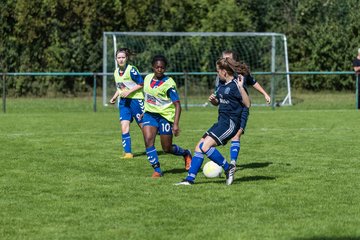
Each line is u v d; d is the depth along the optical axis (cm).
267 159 2317
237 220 1434
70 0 5953
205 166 1945
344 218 1451
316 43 6138
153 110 1975
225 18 6175
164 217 1460
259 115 4178
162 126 1991
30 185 1828
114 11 6088
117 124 3622
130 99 2389
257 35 5550
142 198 1652
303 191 1741
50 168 2122
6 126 3484
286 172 2047
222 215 1477
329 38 6125
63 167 2144
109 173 2036
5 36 6028
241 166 2169
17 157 2355
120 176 1980
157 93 1958
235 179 1923
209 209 1533
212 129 1800
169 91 1942
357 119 3878
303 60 6169
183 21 6191
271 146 2669
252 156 2391
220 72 1789
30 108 4753
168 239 1291
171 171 2084
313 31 6191
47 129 3338
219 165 1825
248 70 1786
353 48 6125
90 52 6041
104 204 1586
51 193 1719
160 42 5903
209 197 1662
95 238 1302
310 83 5984
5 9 5975
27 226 1389
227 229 1361
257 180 1905
